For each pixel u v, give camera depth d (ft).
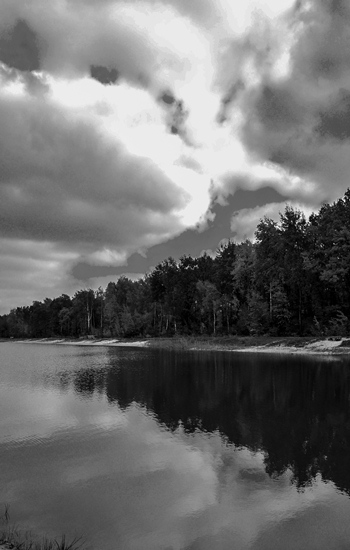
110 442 58.65
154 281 416.67
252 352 218.38
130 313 463.01
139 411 79.61
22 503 38.83
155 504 38.45
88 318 569.23
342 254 221.05
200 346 269.85
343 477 45.16
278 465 48.96
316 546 31.17
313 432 63.31
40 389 109.40
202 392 100.22
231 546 31.09
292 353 196.75
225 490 41.70
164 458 51.60
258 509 37.42
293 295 266.77
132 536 32.48
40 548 29.76
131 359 207.31
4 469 47.83
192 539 32.17
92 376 137.18
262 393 96.94
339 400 87.10
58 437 61.41
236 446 56.54
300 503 38.63
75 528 33.88
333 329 220.02
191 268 385.09
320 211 256.73
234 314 324.60
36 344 547.08
